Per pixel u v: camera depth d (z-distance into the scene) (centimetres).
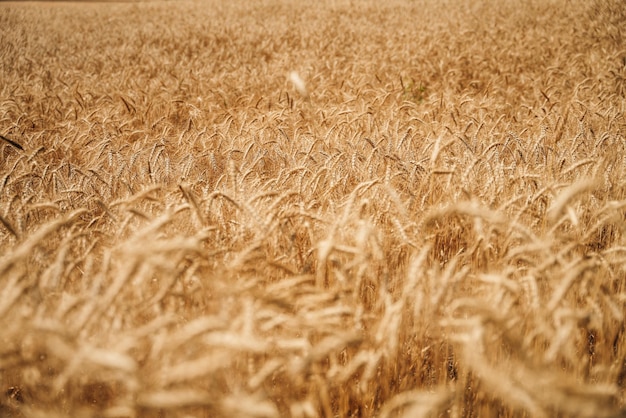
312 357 171
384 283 242
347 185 425
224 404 151
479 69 1015
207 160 513
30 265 265
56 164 528
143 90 810
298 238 317
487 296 241
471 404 254
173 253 235
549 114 635
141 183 447
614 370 241
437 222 341
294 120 637
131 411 176
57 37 1730
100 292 222
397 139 501
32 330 159
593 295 237
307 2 2591
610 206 262
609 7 1614
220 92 780
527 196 337
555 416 209
